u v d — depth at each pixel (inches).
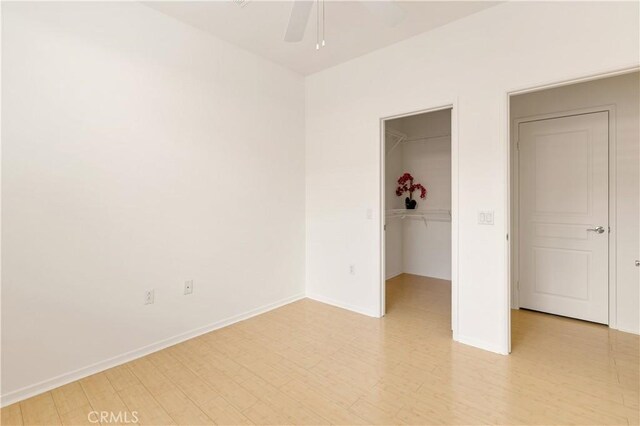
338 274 140.8
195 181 110.2
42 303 79.9
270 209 136.2
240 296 125.1
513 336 108.9
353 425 68.0
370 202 128.6
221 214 118.2
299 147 149.1
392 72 120.4
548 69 88.4
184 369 89.9
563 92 122.3
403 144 195.3
